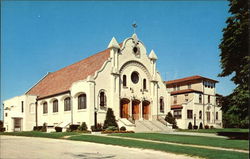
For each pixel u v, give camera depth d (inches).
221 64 1114.7
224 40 1095.6
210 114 2352.4
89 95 1451.8
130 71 1668.3
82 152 696.4
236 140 927.0
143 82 1739.7
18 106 1925.4
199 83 2337.6
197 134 1253.1
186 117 2122.3
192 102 2201.0
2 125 2070.6
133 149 759.7
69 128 1476.4
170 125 1672.0
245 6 1023.6
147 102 1750.7
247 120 952.3
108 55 1656.0
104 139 981.2
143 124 1539.1
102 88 1518.2
